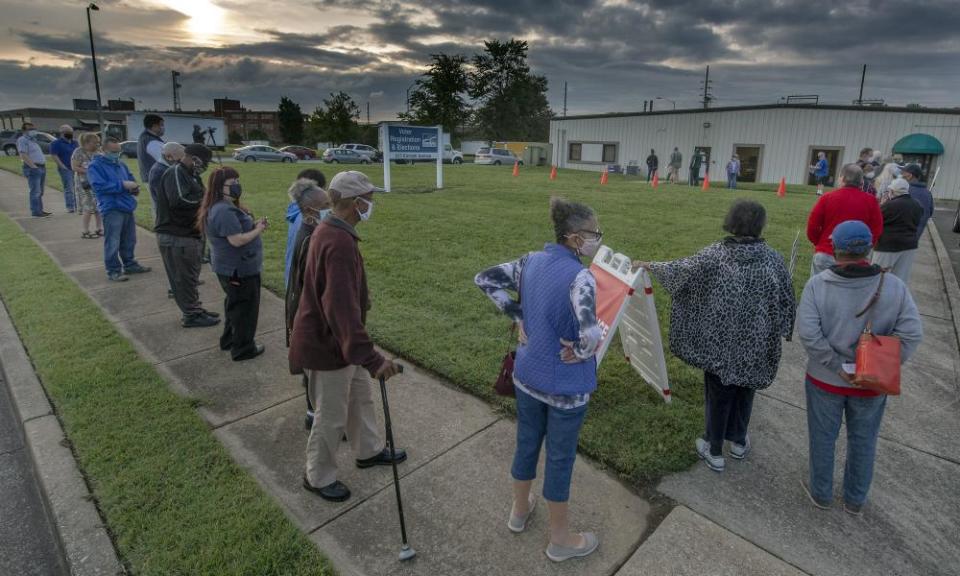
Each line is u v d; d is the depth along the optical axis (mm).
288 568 2525
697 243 9250
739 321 3012
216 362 4707
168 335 5281
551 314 2305
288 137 61594
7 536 2893
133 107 58688
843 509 3014
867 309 2621
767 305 3010
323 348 2791
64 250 8586
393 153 16375
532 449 2598
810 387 2930
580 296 2225
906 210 5805
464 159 50312
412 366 4652
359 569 2580
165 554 2562
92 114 49688
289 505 3004
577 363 2369
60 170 11469
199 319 5484
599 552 2699
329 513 2949
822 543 2764
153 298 6371
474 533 2811
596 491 3141
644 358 4137
